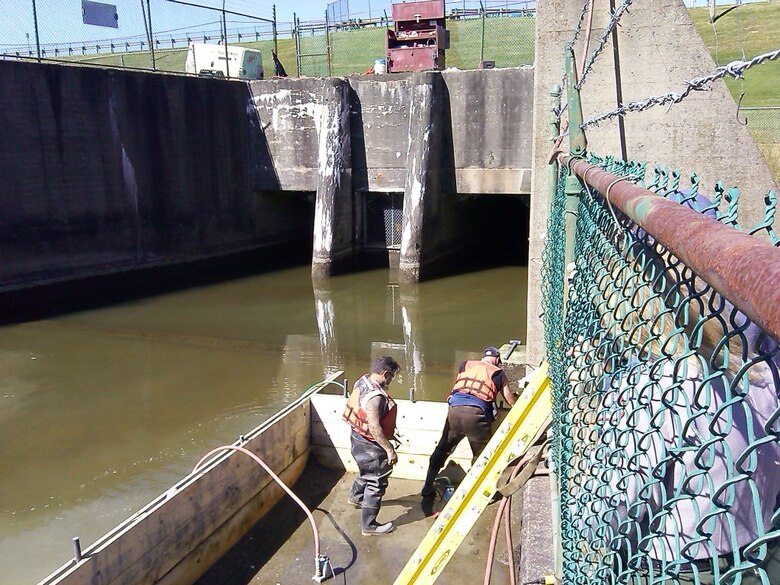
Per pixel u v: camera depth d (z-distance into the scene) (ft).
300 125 58.70
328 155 55.31
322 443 20.29
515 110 52.03
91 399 29.94
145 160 52.65
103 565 12.83
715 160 19.61
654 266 4.92
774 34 53.01
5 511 20.83
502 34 110.32
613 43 19.98
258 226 63.67
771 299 2.37
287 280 55.88
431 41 59.36
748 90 46.03
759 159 19.30
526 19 111.96
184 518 14.94
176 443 25.54
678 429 5.95
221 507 16.15
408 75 54.08
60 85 46.52
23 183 45.06
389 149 56.03
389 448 16.61
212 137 57.67
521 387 20.61
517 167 52.95
